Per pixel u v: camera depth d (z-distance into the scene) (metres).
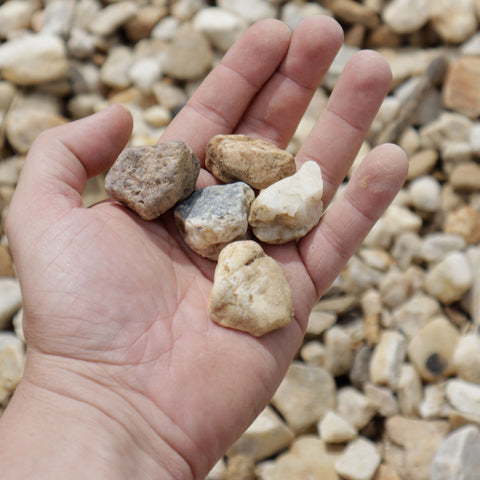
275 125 0.46
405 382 0.53
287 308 0.40
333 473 0.50
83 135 0.42
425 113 0.64
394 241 0.59
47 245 0.40
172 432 0.39
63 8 0.67
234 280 0.40
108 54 0.68
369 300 0.56
